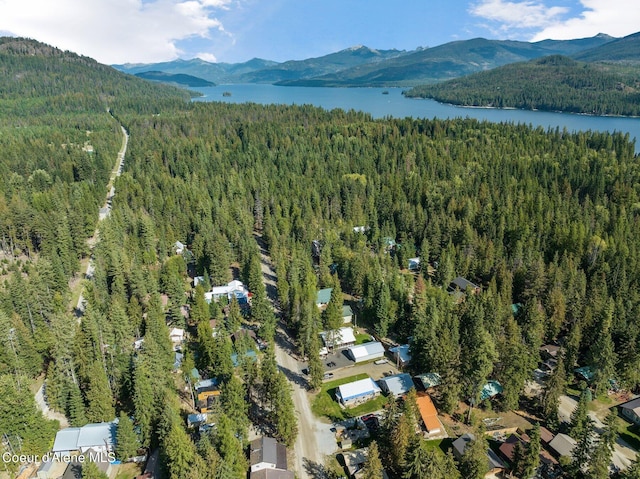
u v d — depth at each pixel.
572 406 88.19
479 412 86.25
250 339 101.44
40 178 187.38
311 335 100.38
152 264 143.50
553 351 102.69
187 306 123.19
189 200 187.62
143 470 71.06
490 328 95.19
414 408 77.31
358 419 81.88
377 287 116.19
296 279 126.31
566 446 74.31
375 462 63.53
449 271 134.38
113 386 86.12
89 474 63.41
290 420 74.44
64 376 82.56
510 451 73.62
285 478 67.62
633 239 145.88
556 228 148.75
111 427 75.81
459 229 156.75
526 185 197.12
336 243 154.12
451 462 64.25
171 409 70.12
